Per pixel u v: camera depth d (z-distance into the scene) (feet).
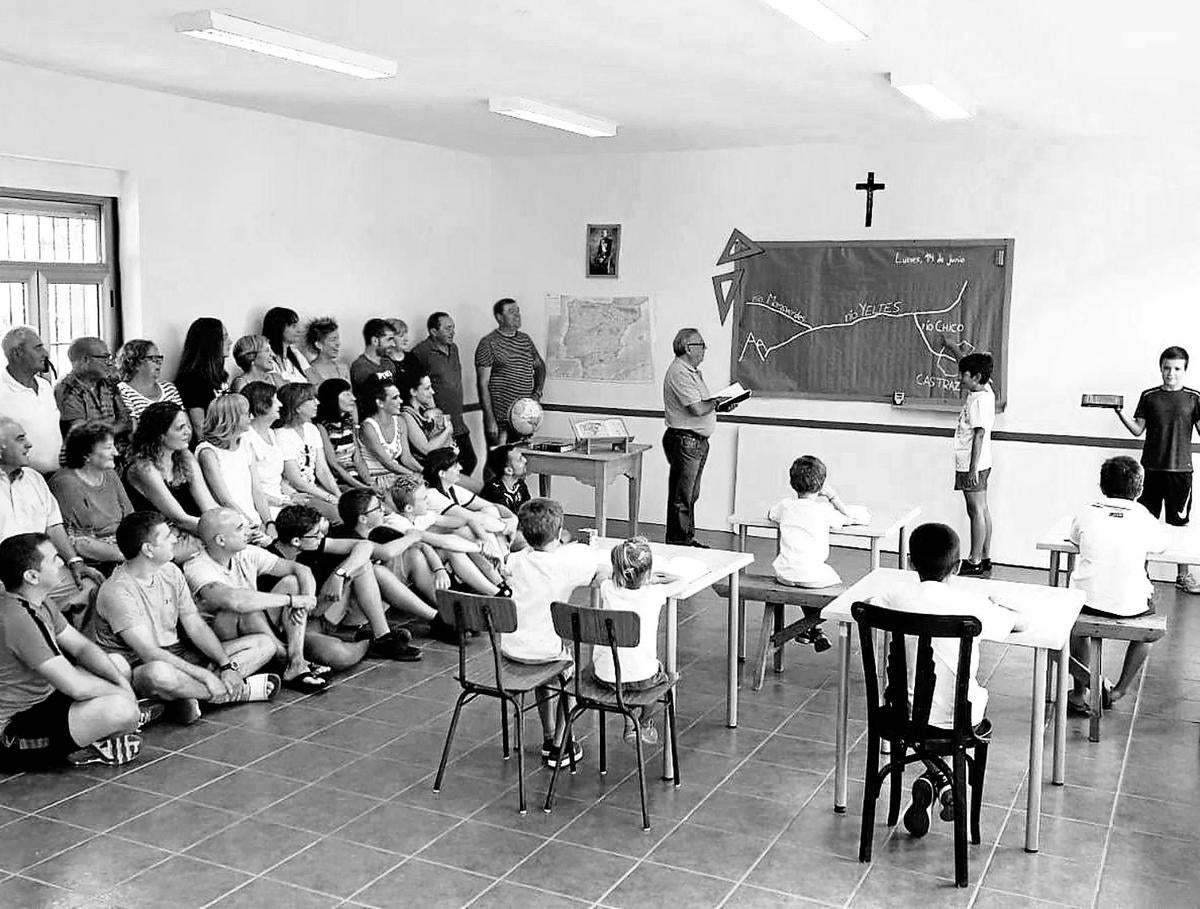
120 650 17.08
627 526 32.32
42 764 15.75
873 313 29.53
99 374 20.93
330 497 23.40
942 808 14.05
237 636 18.67
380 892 12.58
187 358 23.85
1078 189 27.25
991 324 28.32
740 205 30.78
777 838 13.99
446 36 17.94
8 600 14.99
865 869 13.25
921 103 21.71
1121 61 18.75
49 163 22.26
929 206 28.73
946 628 12.63
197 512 19.80
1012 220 27.94
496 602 14.46
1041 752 13.53
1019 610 14.39
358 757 16.28
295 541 20.26
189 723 17.34
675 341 28.60
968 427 26.76
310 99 24.23
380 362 28.30
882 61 19.24
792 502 19.16
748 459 31.22
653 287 32.07
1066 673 16.67
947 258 28.60
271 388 22.20
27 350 19.77
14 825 14.01
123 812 14.42
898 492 29.71
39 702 15.53
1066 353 27.71
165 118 23.98
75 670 15.44
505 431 31.76
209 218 25.16
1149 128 25.40
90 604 17.51
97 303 23.67
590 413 33.19
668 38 17.79
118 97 22.97
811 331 30.25
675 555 17.38
